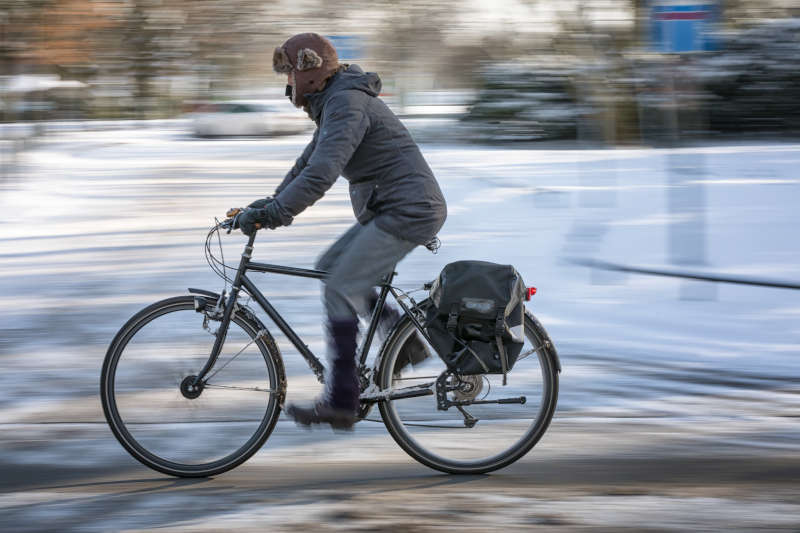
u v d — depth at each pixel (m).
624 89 39.00
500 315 6.23
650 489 6.21
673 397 8.25
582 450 6.99
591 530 5.54
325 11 39.34
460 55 42.62
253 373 6.59
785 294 12.05
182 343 6.54
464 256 14.86
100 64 34.53
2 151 35.47
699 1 12.49
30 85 33.81
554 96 40.81
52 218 19.73
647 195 22.52
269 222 6.30
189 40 37.59
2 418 7.75
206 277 13.49
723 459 6.79
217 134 48.75
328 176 6.14
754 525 5.62
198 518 5.75
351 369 6.41
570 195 22.77
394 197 6.35
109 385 6.48
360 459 6.87
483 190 24.03
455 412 6.51
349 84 6.29
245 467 6.71
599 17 37.44
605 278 13.24
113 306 11.70
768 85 41.22
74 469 6.66
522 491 6.20
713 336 10.23
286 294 11.95
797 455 6.87
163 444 6.53
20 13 27.08
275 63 6.38
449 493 6.17
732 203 20.77
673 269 13.63
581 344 9.99
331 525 5.63
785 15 42.91
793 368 9.06
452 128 41.78
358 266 6.37
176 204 22.06
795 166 28.69
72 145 42.38
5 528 5.61
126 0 32.75
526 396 6.55
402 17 41.75
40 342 10.09
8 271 14.05
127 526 5.63
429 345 6.53
